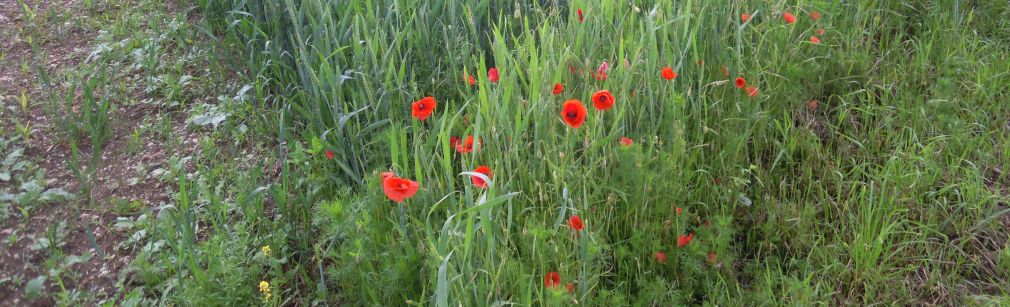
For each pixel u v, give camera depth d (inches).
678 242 107.3
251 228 121.5
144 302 109.3
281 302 110.7
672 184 111.7
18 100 156.2
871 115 145.9
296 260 119.2
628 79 118.2
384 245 106.0
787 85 143.6
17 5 196.1
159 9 191.8
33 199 129.1
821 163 134.9
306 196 125.3
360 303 104.6
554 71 117.5
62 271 115.6
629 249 112.5
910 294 110.3
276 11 150.9
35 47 172.4
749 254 119.8
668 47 125.9
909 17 178.1
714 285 110.9
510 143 108.0
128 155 143.2
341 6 150.3
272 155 131.8
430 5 153.3
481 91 109.1
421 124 128.4
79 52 175.8
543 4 156.8
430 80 140.0
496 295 92.4
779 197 128.0
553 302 89.0
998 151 136.5
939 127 138.1
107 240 122.7
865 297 109.0
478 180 97.5
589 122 114.7
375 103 132.8
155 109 156.6
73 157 134.6
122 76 165.9
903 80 152.2
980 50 161.8
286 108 143.8
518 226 105.7
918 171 123.7
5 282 114.0
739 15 148.8
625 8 140.0
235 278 106.7
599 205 111.2
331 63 141.7
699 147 123.7
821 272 113.0
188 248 113.6
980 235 121.1
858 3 163.0
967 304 108.0
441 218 111.4
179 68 166.2
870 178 130.8
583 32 127.0
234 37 167.2
